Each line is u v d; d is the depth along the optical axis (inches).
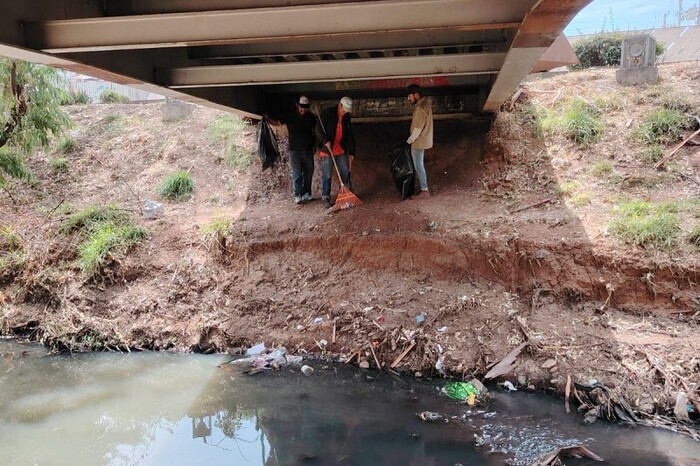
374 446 181.6
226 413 211.6
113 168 420.2
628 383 205.0
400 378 234.2
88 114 491.8
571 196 301.7
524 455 173.0
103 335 279.1
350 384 230.7
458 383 224.8
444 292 264.4
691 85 361.4
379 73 255.8
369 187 361.7
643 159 314.7
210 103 300.0
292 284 283.9
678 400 194.9
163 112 463.5
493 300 255.3
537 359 224.1
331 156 334.0
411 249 281.4
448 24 176.1
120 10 191.6
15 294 309.4
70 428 203.9
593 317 237.1
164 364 257.9
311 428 195.9
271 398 221.1
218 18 182.4
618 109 354.9
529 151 341.1
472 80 342.6
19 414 214.1
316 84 365.7
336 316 264.8
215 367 253.0
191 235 321.7
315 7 176.2
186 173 395.2
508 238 268.7
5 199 387.2
